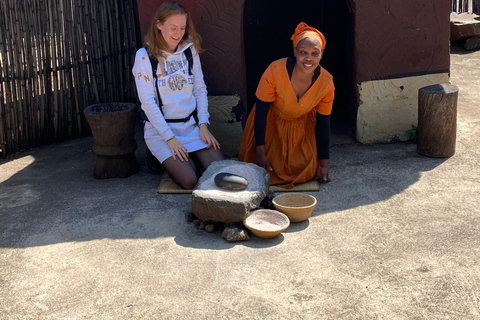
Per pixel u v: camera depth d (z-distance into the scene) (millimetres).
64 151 5176
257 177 3822
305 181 4285
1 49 4812
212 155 4309
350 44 4871
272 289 2973
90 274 3176
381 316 2734
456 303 2807
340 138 5129
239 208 3473
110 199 4137
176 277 3111
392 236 3451
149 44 4168
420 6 4715
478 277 3004
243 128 4859
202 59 4680
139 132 5547
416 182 4195
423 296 2869
